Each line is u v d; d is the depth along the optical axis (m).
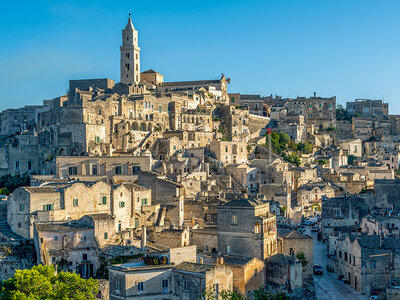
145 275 115.50
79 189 155.50
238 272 128.25
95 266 139.12
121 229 161.88
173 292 116.38
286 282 137.00
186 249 125.88
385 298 140.50
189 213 179.38
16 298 100.25
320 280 159.38
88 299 109.00
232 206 147.38
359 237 152.88
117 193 162.12
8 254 137.38
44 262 133.50
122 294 114.62
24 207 149.75
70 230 138.75
